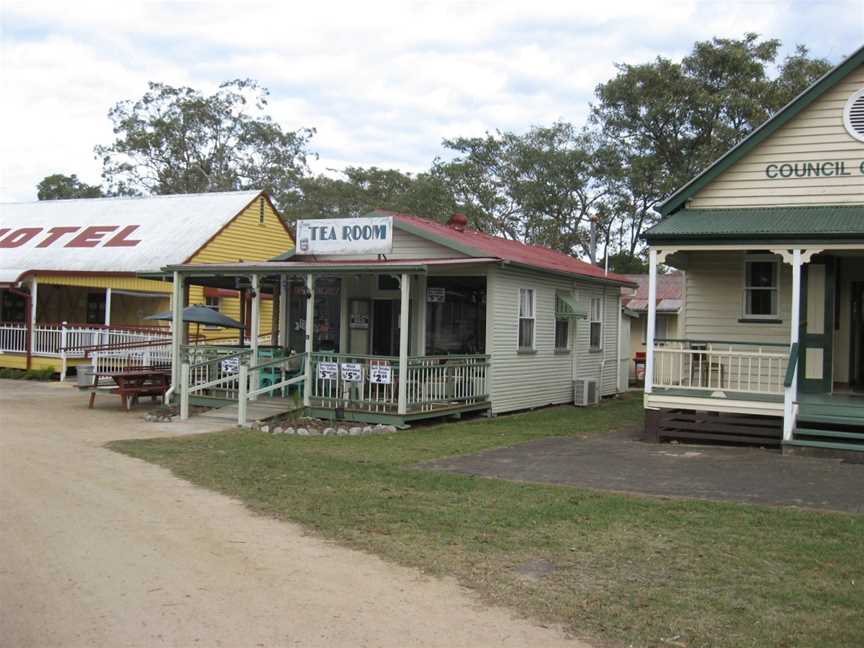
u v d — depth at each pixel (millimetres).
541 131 49125
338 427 15242
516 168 48625
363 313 20016
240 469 10859
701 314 16469
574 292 23016
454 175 47812
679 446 13781
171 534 7629
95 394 20156
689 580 6477
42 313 30781
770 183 15273
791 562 6902
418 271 15602
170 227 30922
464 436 14875
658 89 42500
